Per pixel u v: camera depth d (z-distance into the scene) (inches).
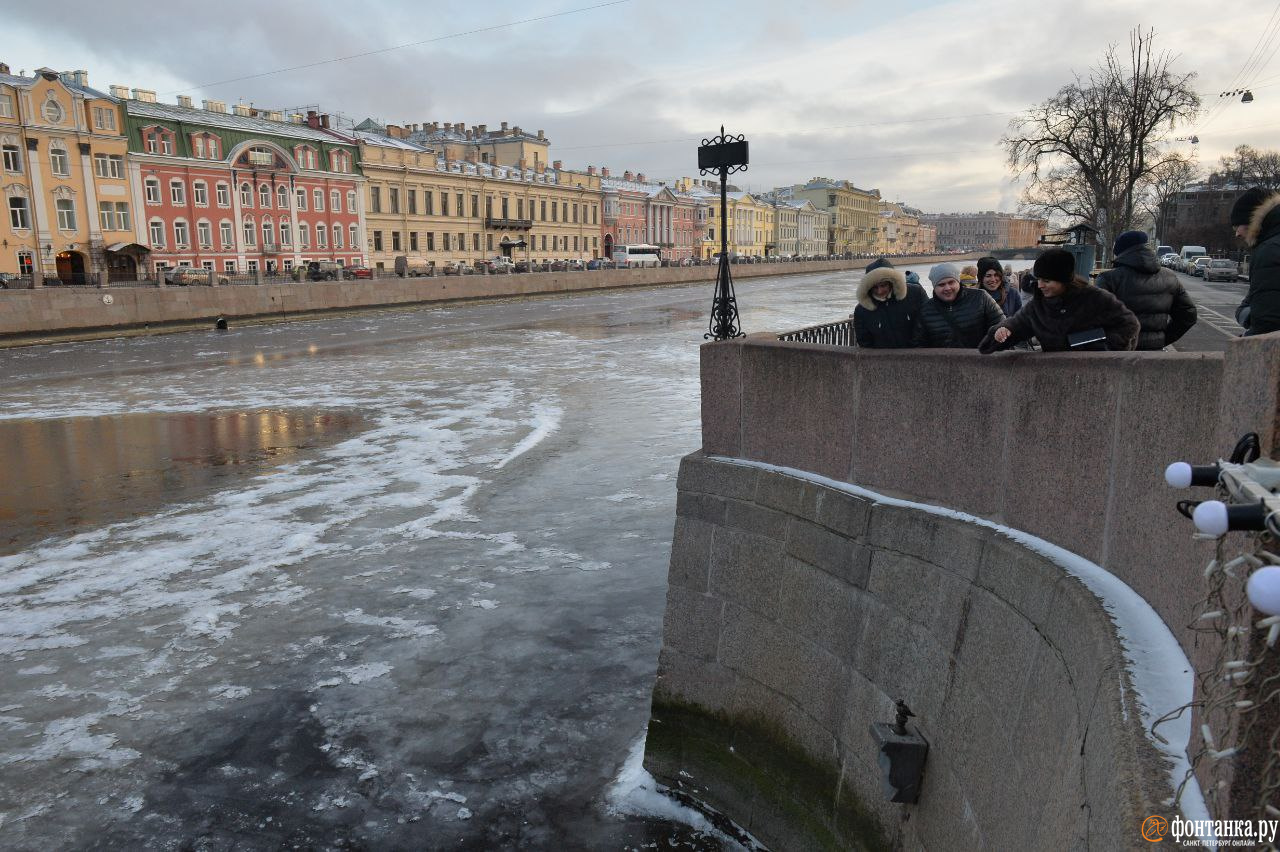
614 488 464.4
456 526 409.1
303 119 2514.8
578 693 261.3
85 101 1797.5
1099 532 124.4
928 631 156.9
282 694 261.6
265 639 296.8
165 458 559.2
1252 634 65.1
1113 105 1577.3
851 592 179.0
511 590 333.7
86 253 1818.4
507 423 645.9
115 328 1364.4
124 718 249.1
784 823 195.6
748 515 208.5
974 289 184.5
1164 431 107.5
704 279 3100.4
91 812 208.2
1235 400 75.6
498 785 219.9
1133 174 1565.0
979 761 135.7
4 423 687.1
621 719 248.1
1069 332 139.9
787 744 196.1
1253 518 52.8
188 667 278.4
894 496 176.1
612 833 205.0
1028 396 141.1
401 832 202.8
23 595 336.8
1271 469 60.8
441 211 2768.2
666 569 350.6
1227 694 65.3
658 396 748.0
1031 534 141.3
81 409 745.0
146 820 205.5
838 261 4303.6
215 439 614.2
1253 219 133.5
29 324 1258.6
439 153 3171.8
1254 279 130.6
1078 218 1956.2
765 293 2410.2
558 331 1391.5
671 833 205.0
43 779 221.0
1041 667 120.7
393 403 743.7
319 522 419.5
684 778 219.1
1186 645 94.0
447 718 248.7
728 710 213.0
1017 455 144.7
